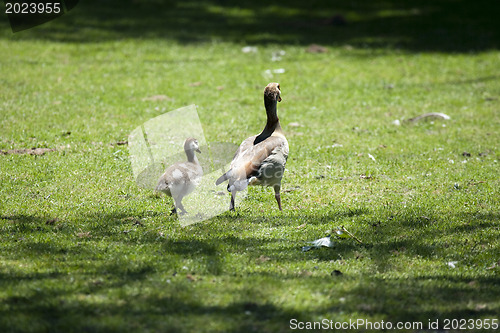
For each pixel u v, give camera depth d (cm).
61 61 2152
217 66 2180
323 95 1866
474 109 1723
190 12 3103
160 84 1906
